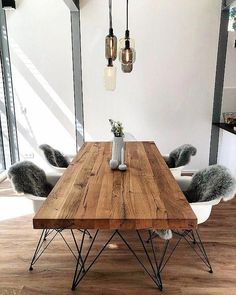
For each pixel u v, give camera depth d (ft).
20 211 10.13
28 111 13.76
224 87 13.33
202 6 12.36
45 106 13.69
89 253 7.54
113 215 4.76
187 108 13.58
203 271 6.81
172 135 13.94
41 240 8.09
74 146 14.12
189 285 6.34
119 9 12.44
